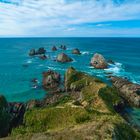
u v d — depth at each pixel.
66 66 109.19
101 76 87.25
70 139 27.06
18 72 97.44
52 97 58.31
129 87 60.22
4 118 41.22
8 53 167.00
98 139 26.72
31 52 151.00
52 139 27.61
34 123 38.84
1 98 43.41
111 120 33.19
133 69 104.69
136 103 54.62
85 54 157.50
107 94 52.06
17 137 30.30
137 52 184.88
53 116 39.06
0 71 100.00
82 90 54.94
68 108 40.16
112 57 149.12
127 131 32.06
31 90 71.19
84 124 32.78
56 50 180.88
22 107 50.34
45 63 118.25
